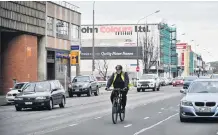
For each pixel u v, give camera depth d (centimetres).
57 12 5797
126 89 1870
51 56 5656
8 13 4509
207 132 1551
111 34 12462
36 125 1823
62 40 5966
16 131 1611
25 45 4934
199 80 2033
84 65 12450
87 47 12475
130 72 11975
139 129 1652
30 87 2828
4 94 4862
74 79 4784
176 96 4466
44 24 5381
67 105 3198
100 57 12375
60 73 5903
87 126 1766
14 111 2706
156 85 6091
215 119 1980
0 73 4859
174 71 15212
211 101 1816
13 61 4912
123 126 1759
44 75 5403
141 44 11469
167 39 13988
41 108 2945
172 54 15038
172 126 1750
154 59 11175
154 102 3441
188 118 2014
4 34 4928
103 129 1655
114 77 1869
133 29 12375
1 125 1834
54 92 2830
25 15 4881
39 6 5247
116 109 1867
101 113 2445
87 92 4678
